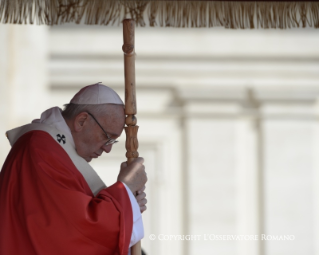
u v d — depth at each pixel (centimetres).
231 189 3228
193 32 3219
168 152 3244
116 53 3198
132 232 1209
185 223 3231
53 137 1273
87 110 1284
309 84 3222
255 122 3275
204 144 3219
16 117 2997
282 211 3222
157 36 3203
